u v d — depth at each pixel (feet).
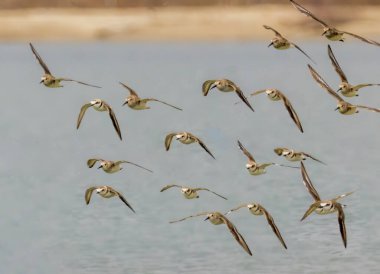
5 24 492.54
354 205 117.39
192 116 240.73
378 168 149.89
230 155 167.84
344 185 133.90
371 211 112.88
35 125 227.20
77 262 92.53
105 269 90.33
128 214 114.62
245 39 474.90
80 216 114.11
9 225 108.88
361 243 96.89
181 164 158.40
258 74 346.33
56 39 485.56
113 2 518.78
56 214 115.24
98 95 295.07
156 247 97.45
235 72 355.15
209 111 250.98
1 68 392.88
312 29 464.24
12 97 299.17
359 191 128.57
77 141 195.83
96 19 499.51
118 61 403.95
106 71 365.81
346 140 189.78
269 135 199.93
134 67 379.14
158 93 297.12
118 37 484.74
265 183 136.36
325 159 162.40
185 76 343.46
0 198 126.82
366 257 91.71
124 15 506.07
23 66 399.24
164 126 220.64
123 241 100.32
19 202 123.95
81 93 307.58
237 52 437.99
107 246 98.43
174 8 510.58
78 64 393.50
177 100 279.28
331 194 127.65
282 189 131.13
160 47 467.11
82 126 224.94
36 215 114.62
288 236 101.19
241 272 88.02
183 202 122.83
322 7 475.31
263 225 107.14
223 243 98.58
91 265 91.50
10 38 484.33
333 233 101.65
